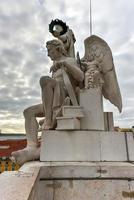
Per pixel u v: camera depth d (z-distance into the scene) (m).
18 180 2.77
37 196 3.31
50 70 5.79
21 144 13.46
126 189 3.89
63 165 3.95
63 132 4.58
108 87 5.63
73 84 5.39
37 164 4.06
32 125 5.32
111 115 5.42
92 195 3.85
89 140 4.58
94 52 5.76
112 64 5.65
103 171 3.94
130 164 4.16
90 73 5.27
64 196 3.82
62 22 6.25
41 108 5.41
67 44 6.06
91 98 4.98
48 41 5.78
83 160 4.48
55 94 5.05
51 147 4.52
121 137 4.69
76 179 3.90
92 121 4.87
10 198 2.05
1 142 13.44
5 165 10.78
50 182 3.85
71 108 4.76
